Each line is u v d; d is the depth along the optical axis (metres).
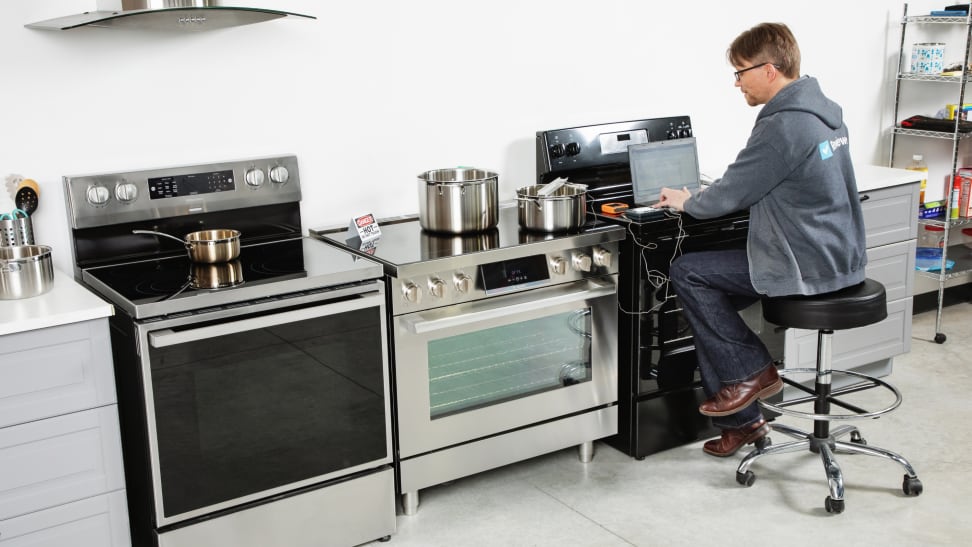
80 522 2.38
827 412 3.07
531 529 2.86
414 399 2.83
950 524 2.83
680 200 3.04
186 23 2.71
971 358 4.25
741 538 2.78
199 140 2.93
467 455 2.99
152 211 2.80
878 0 4.39
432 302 2.78
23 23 2.61
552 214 3.01
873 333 3.93
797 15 4.16
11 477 2.26
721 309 2.97
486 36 3.40
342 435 2.68
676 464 3.28
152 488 2.40
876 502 2.97
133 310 2.30
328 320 2.57
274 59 3.01
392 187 3.32
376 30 3.17
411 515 2.96
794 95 2.78
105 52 2.73
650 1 3.76
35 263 2.37
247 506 2.57
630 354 3.22
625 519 2.91
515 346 3.02
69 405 2.30
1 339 2.18
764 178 2.78
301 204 3.15
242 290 2.42
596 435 3.27
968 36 4.21
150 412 2.34
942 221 4.43
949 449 3.33
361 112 3.21
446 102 3.37
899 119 4.64
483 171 3.15
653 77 3.84
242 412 2.48
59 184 2.73
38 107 2.67
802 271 2.83
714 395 3.06
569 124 3.67
